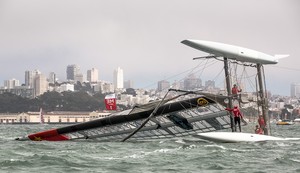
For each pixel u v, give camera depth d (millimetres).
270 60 60250
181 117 60500
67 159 42312
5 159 43250
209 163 40156
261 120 61156
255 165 39344
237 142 57312
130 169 37219
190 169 37281
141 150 51875
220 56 59062
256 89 60688
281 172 35750
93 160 42250
